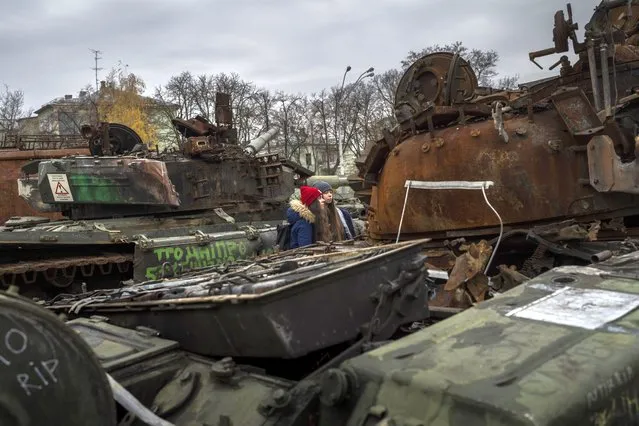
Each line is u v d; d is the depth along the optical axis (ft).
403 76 26.27
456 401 6.59
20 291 33.71
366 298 10.68
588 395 6.48
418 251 11.91
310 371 11.44
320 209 24.14
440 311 13.53
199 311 10.57
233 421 8.95
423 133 22.36
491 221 19.97
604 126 18.16
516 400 6.31
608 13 20.97
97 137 46.78
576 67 21.88
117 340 11.28
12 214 59.11
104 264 34.91
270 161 47.26
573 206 19.08
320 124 144.15
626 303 8.78
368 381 7.54
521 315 8.86
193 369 10.37
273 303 9.37
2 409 6.31
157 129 143.33
